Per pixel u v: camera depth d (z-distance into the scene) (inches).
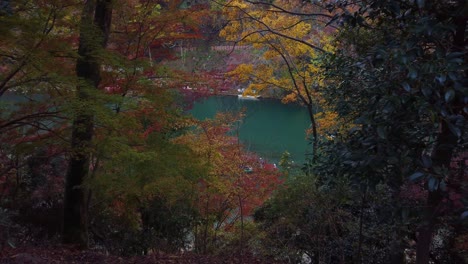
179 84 306.2
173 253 340.8
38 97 269.9
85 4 252.2
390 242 265.0
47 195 391.2
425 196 156.8
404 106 105.5
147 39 311.6
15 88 240.4
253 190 352.5
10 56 216.7
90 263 274.1
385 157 110.4
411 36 110.0
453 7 113.0
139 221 396.2
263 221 344.8
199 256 321.4
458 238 231.5
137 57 299.0
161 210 360.5
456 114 108.9
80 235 320.8
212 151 342.0
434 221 132.4
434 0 111.2
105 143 243.6
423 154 114.7
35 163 371.2
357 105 175.0
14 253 253.3
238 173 350.9
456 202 117.3
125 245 361.7
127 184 264.7
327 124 387.2
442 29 103.0
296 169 394.9
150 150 268.5
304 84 440.8
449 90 96.7
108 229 381.4
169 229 369.1
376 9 134.5
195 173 274.7
